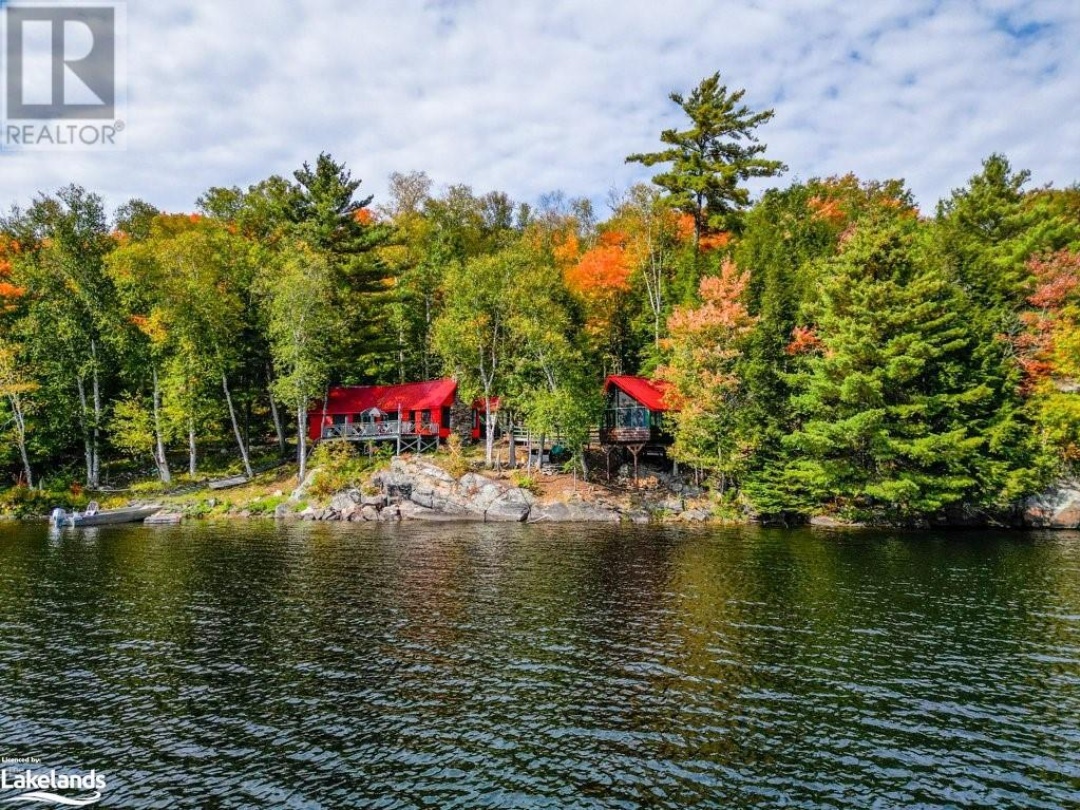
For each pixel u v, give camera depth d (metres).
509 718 12.43
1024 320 40.06
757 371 41.12
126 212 75.56
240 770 10.62
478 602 20.70
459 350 48.81
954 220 46.38
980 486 38.09
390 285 62.84
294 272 48.25
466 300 49.09
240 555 29.31
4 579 24.39
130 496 48.62
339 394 59.09
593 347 53.66
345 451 51.16
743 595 21.53
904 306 37.53
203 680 14.37
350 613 19.52
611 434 48.41
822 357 43.12
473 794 9.87
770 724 12.17
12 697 13.52
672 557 28.44
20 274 53.09
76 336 51.34
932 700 13.23
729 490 43.00
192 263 50.59
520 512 42.44
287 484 50.00
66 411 51.28
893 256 38.34
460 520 43.06
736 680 14.26
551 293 48.53
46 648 16.50
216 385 55.66
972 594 21.66
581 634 17.41
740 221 54.00
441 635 17.36
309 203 56.66
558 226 87.81
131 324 53.12
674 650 16.14
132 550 30.91
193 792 9.99
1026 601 20.75
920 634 17.39
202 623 18.55
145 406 53.62
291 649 16.33
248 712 12.77
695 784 10.14
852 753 11.12
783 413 41.81
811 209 59.78
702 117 51.91
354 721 12.33
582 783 10.16
